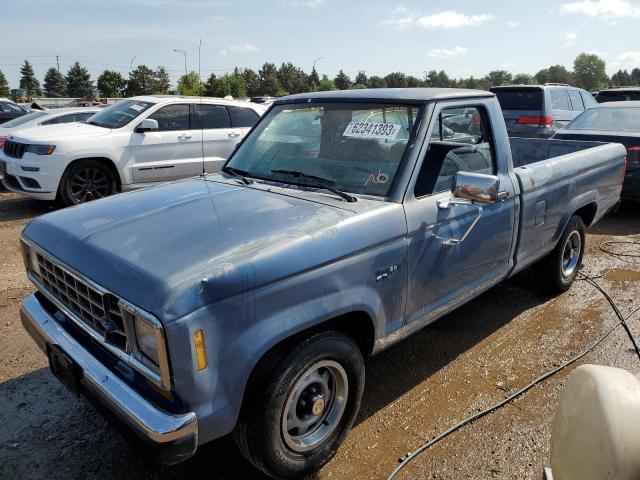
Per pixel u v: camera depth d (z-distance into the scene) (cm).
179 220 272
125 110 897
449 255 332
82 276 245
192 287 212
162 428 210
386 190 306
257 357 232
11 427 317
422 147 317
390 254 289
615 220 797
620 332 443
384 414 336
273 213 278
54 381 366
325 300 257
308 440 274
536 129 1173
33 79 10831
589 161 486
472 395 356
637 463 148
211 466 288
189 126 902
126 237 257
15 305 481
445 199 324
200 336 213
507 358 404
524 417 333
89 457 294
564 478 171
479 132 373
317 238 254
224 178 363
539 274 499
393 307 301
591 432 158
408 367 391
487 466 291
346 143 342
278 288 237
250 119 970
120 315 226
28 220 789
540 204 420
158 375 215
